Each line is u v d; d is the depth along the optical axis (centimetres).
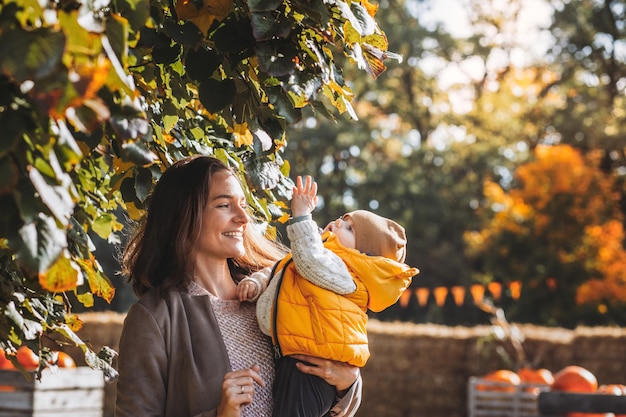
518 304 2392
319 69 247
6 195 172
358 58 247
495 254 2414
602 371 1172
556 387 821
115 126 178
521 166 2511
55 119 172
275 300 264
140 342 249
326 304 263
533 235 2386
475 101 3016
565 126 2545
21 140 171
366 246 287
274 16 237
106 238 310
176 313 255
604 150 2598
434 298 2662
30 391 620
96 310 2281
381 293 274
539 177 2402
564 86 2828
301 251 264
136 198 278
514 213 2447
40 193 165
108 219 297
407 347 1184
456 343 1177
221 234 266
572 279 2341
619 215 2441
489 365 1170
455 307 2639
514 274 2378
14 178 166
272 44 239
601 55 2772
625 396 673
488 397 909
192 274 264
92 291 266
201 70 255
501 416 903
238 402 242
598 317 2320
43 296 277
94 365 273
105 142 268
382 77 2878
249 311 271
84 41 167
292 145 2778
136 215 295
